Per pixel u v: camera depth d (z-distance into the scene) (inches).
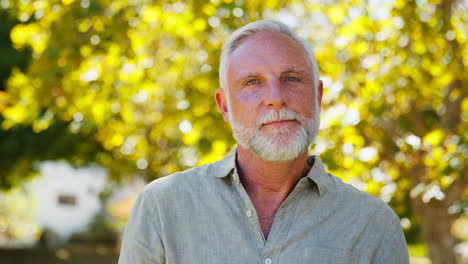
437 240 169.2
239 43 74.9
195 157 188.2
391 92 163.3
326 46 175.3
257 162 72.9
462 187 157.5
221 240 71.5
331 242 71.5
